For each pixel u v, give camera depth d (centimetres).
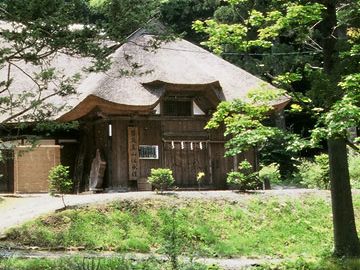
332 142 1345
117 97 1964
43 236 1385
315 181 2214
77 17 1021
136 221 1527
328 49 1302
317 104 1272
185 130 2194
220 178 2228
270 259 1398
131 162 2081
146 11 1065
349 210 1329
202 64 2347
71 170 2289
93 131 2211
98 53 1029
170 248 989
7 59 984
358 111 1029
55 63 2230
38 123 1223
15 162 2180
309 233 1620
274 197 1806
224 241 1507
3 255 1200
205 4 3353
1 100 1141
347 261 1236
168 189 2097
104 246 1385
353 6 1259
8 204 1789
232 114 1357
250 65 3098
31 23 951
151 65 2081
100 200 1605
